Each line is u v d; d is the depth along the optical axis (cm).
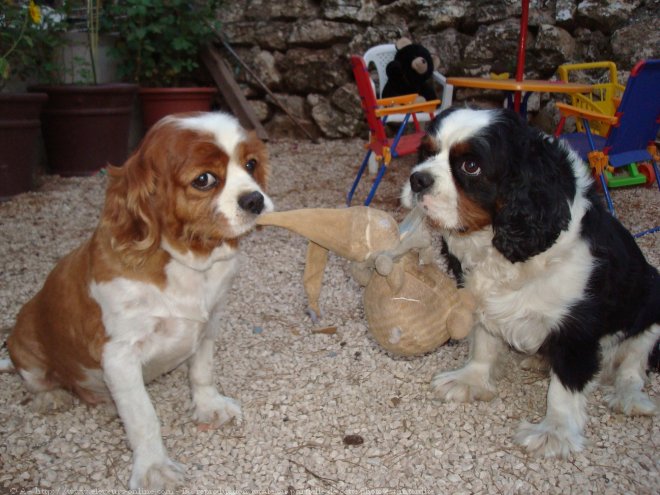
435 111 220
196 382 103
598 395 111
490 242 99
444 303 94
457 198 95
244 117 276
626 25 236
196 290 92
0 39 212
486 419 104
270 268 159
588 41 242
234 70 287
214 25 268
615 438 100
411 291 94
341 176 232
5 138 200
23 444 98
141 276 88
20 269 158
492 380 112
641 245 165
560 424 98
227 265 95
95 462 95
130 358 90
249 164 91
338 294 145
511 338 104
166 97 255
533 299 98
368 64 262
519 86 181
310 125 284
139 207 86
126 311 88
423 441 99
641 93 159
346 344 125
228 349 124
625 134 164
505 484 91
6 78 197
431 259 96
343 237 91
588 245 97
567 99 244
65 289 94
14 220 189
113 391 91
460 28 262
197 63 275
